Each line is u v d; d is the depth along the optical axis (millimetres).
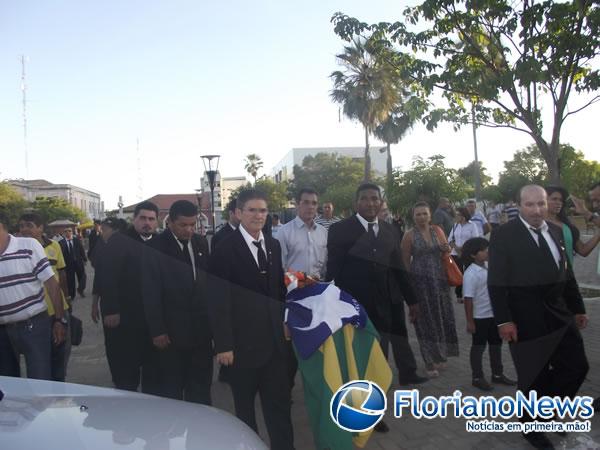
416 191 12742
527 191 2064
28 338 2576
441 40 6125
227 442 1456
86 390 1793
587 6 5320
